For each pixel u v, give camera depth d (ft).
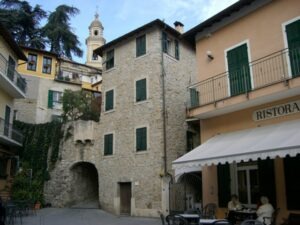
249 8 47.06
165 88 72.33
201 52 53.72
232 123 46.88
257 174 43.04
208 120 50.75
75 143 86.48
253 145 36.24
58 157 89.66
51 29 145.48
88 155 83.82
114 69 82.69
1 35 75.05
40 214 69.36
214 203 47.06
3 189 80.02
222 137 45.85
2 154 80.33
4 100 80.48
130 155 73.51
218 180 47.62
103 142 80.94
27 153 93.50
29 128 96.32
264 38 44.27
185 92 78.07
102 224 53.93
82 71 153.07
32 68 118.73
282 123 40.04
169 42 77.82
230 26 49.55
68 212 73.92
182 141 73.36
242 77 46.09
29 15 139.64
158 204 65.67
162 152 67.77
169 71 74.84
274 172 40.06
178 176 59.57
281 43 42.01
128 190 73.41
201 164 39.52
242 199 44.37
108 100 82.43
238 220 39.29
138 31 77.20
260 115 43.19
